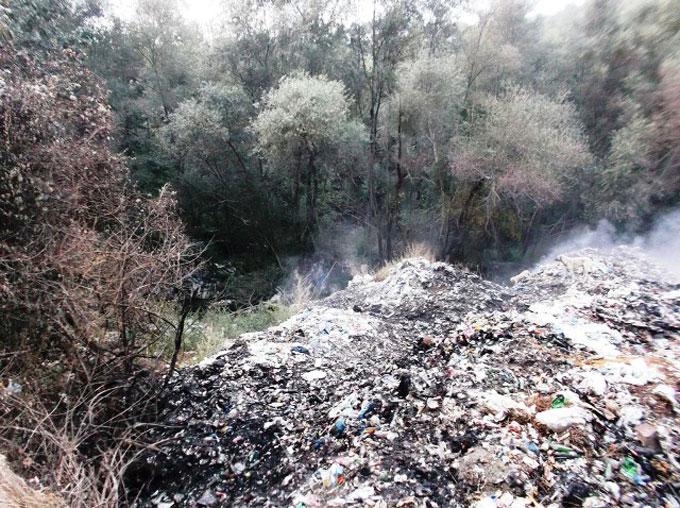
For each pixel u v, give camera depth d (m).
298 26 14.42
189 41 15.24
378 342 4.31
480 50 13.57
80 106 4.35
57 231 3.36
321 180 14.04
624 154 11.17
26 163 3.45
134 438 2.92
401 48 12.66
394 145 13.37
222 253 13.52
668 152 10.88
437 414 2.57
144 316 3.46
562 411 2.28
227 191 13.42
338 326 4.56
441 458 2.22
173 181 12.76
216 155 12.91
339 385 3.46
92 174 3.94
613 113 13.30
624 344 3.31
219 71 15.49
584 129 13.48
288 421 2.99
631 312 4.00
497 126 11.17
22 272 3.00
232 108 12.94
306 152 12.08
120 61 14.33
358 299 6.34
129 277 3.22
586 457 2.02
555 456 2.04
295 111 10.72
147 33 13.59
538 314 3.97
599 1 13.89
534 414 2.35
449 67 11.70
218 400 3.25
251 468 2.61
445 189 13.50
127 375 3.23
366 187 14.59
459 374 2.93
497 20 13.95
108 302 3.17
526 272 6.82
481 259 13.04
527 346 3.19
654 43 11.98
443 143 12.84
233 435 2.89
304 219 14.19
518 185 11.08
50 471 2.25
